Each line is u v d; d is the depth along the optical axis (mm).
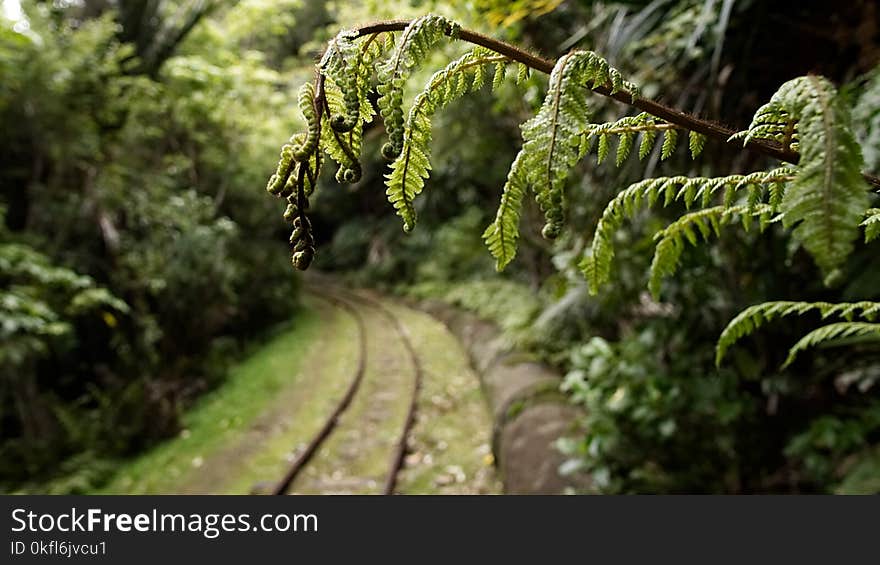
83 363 6840
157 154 8977
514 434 3896
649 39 2559
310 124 498
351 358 8469
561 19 3420
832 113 352
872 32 1871
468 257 10891
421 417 5742
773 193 593
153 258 7402
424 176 520
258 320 10805
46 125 6516
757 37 2334
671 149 586
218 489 4594
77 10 9430
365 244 18828
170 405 6355
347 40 501
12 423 5883
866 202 320
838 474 2201
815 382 2512
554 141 436
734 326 857
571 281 3180
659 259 762
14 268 4645
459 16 3232
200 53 10211
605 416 2762
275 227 12633
